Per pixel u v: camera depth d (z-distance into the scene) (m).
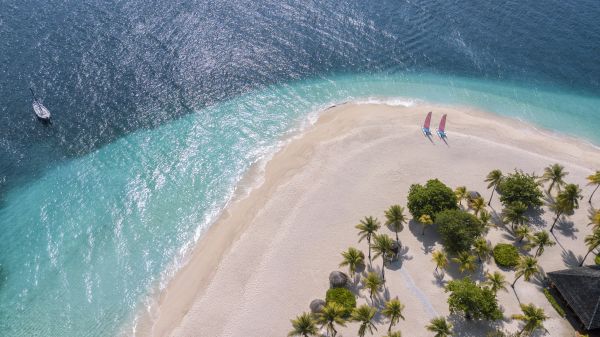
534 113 96.81
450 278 64.25
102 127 92.19
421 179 79.12
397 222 67.38
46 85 98.94
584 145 88.88
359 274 64.62
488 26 120.38
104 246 72.62
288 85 102.94
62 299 66.06
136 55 106.44
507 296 62.00
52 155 87.31
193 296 64.00
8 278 68.94
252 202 77.44
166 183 82.19
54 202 79.50
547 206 74.38
